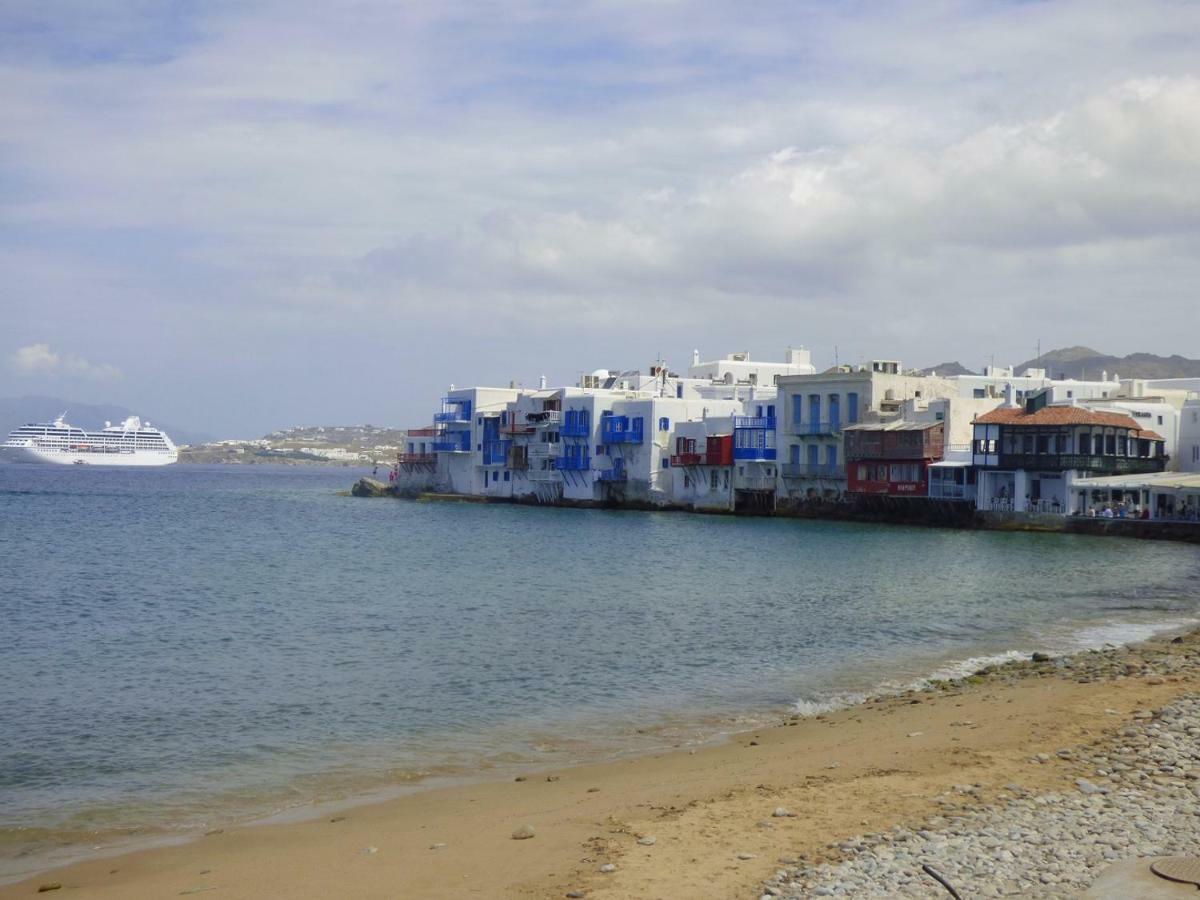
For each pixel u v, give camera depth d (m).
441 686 32.25
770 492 119.12
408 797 20.81
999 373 138.38
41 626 45.19
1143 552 76.62
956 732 23.27
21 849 18.19
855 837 16.06
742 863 15.20
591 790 20.30
